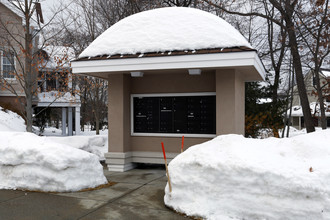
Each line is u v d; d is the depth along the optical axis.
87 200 6.12
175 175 5.62
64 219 5.05
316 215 4.29
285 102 15.34
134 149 9.92
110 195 6.53
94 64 8.89
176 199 5.52
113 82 9.60
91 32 18.20
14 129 15.07
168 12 9.16
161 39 8.74
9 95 18.05
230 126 8.50
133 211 5.48
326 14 13.66
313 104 32.75
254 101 15.20
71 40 18.30
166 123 9.59
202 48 8.23
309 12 14.82
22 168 6.99
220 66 7.84
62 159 6.71
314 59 14.33
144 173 9.15
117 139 9.54
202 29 8.53
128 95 9.85
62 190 6.64
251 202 4.74
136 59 8.48
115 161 9.45
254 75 10.21
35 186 6.80
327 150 4.87
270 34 21.45
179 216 5.22
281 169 4.66
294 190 4.45
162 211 5.48
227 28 8.55
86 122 50.84
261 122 14.79
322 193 4.29
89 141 12.37
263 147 5.44
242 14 14.95
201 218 5.03
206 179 5.23
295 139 5.36
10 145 7.20
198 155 5.54
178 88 9.45
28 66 13.52
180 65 8.13
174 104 9.52
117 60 8.67
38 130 24.36
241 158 5.06
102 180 7.49
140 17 9.35
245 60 7.65
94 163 7.41
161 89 9.64
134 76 9.24
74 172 6.84
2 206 5.70
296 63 13.80
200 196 5.25
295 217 4.41
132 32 9.15
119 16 18.44
